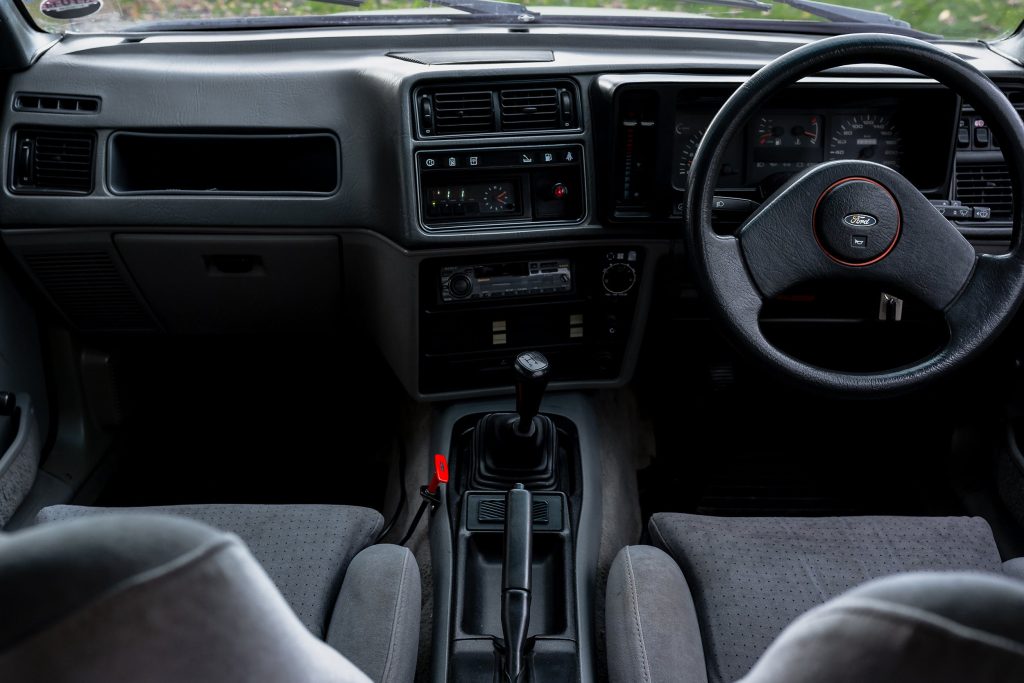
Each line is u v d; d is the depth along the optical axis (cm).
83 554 45
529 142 171
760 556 143
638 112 169
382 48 192
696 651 124
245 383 262
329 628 125
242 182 190
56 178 185
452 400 204
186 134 184
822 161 179
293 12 194
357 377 262
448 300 184
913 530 149
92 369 221
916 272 143
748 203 159
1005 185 179
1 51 178
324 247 189
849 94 171
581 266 185
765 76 135
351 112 181
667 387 235
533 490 183
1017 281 140
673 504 219
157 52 189
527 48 192
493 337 192
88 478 219
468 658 155
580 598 169
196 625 47
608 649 128
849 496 221
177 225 185
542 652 158
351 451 238
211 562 48
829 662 51
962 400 216
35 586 44
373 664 116
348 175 182
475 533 175
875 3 191
